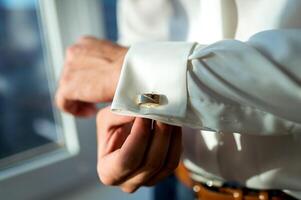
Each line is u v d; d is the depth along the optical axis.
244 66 0.24
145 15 0.48
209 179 0.39
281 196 0.36
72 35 0.58
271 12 0.32
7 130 0.59
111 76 0.31
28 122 0.60
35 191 0.57
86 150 0.64
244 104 0.25
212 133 0.35
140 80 0.26
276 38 0.24
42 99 0.61
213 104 0.25
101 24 0.63
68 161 0.61
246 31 0.34
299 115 0.24
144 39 0.50
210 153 0.36
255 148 0.33
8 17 0.56
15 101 0.59
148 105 0.25
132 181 0.30
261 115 0.25
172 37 0.45
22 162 0.57
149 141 0.27
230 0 0.34
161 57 0.25
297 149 0.31
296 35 0.24
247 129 0.26
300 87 0.23
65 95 0.35
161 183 0.54
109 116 0.32
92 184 0.66
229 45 0.25
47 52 0.58
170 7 0.44
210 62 0.24
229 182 0.38
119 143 0.31
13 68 0.58
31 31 0.57
